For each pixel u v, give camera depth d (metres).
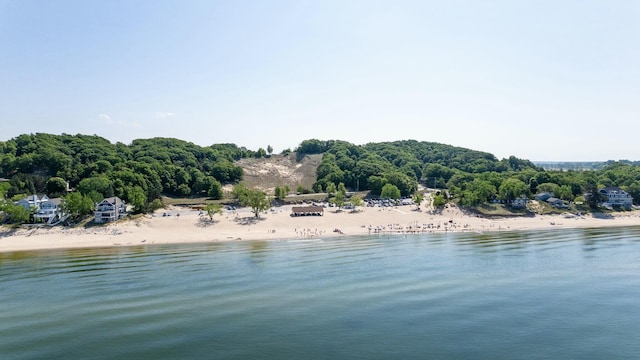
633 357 60.53
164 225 175.00
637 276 101.69
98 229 165.62
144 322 74.12
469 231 178.62
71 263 119.75
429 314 77.00
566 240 152.75
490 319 74.50
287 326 71.94
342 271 108.44
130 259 124.75
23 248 143.25
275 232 172.75
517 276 102.50
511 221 198.50
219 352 62.53
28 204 179.88
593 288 92.25
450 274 104.75
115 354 62.16
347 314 77.31
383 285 95.50
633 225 193.75
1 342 66.62
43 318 76.56
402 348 63.41
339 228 181.50
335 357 60.72
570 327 70.88
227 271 109.06
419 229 181.12
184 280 100.69
